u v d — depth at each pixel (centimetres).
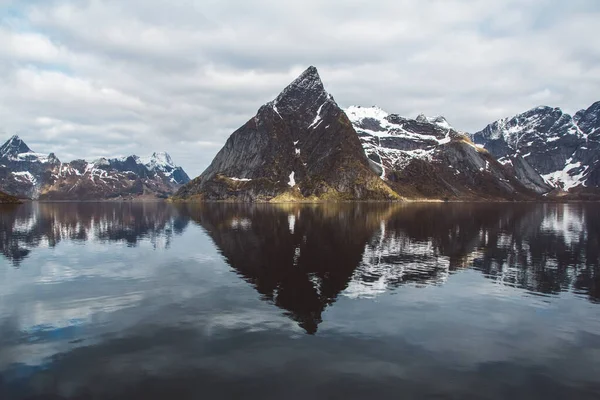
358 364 2605
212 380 2402
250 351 2786
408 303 3906
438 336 3084
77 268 5616
